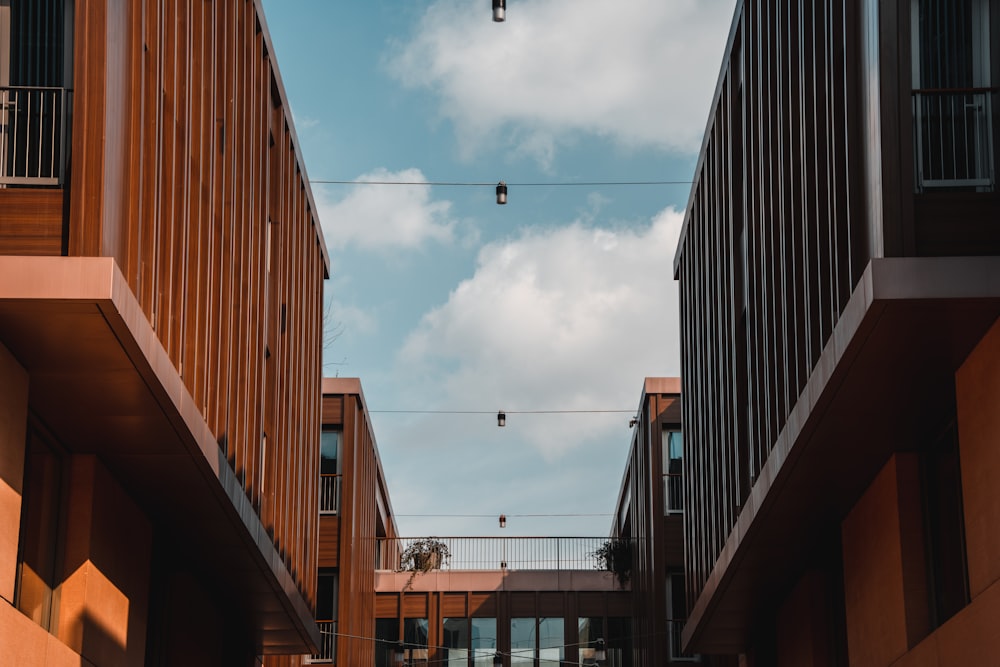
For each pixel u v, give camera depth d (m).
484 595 44.53
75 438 18.34
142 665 20.92
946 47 16.92
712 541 28.31
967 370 16.67
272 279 26.20
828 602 24.88
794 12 21.00
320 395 32.47
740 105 25.86
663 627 40.03
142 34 16.86
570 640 44.00
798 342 20.12
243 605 26.80
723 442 26.62
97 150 15.44
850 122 17.16
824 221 18.84
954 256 15.82
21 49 16.20
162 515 21.41
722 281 26.98
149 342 16.36
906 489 19.52
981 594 15.78
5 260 14.89
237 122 23.12
